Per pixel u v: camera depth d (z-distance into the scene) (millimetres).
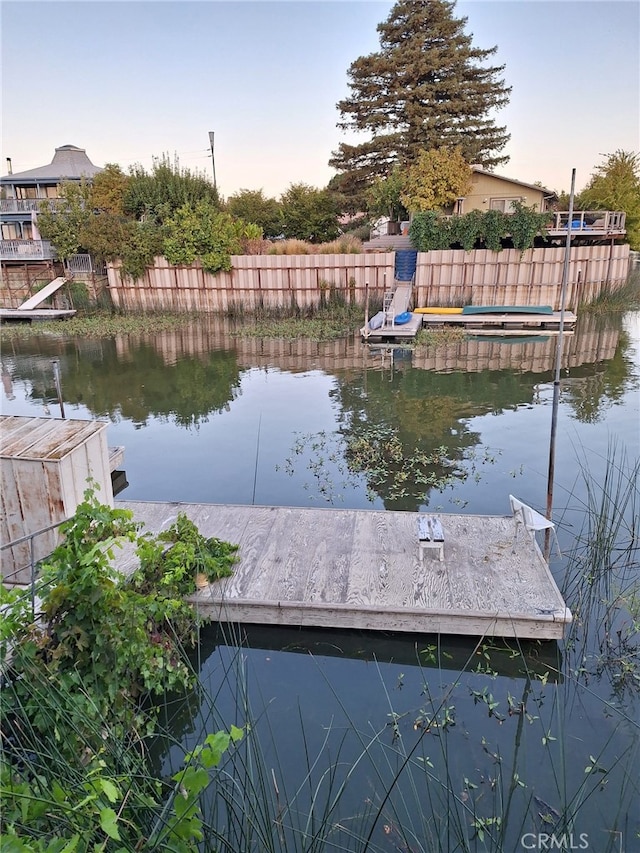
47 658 3232
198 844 2855
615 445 8688
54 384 13297
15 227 26594
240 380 13383
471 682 4227
